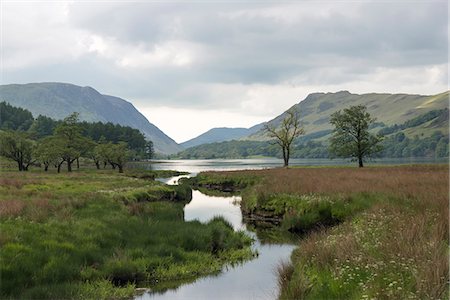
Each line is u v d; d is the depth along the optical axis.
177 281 14.36
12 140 80.00
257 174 57.25
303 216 23.31
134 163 185.88
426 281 8.50
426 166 59.66
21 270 12.37
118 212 23.39
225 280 14.39
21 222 17.33
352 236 14.49
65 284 12.24
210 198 43.88
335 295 9.60
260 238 21.80
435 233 12.10
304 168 71.44
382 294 8.58
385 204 20.61
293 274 12.87
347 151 74.56
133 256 15.77
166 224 21.20
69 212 21.33
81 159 136.88
